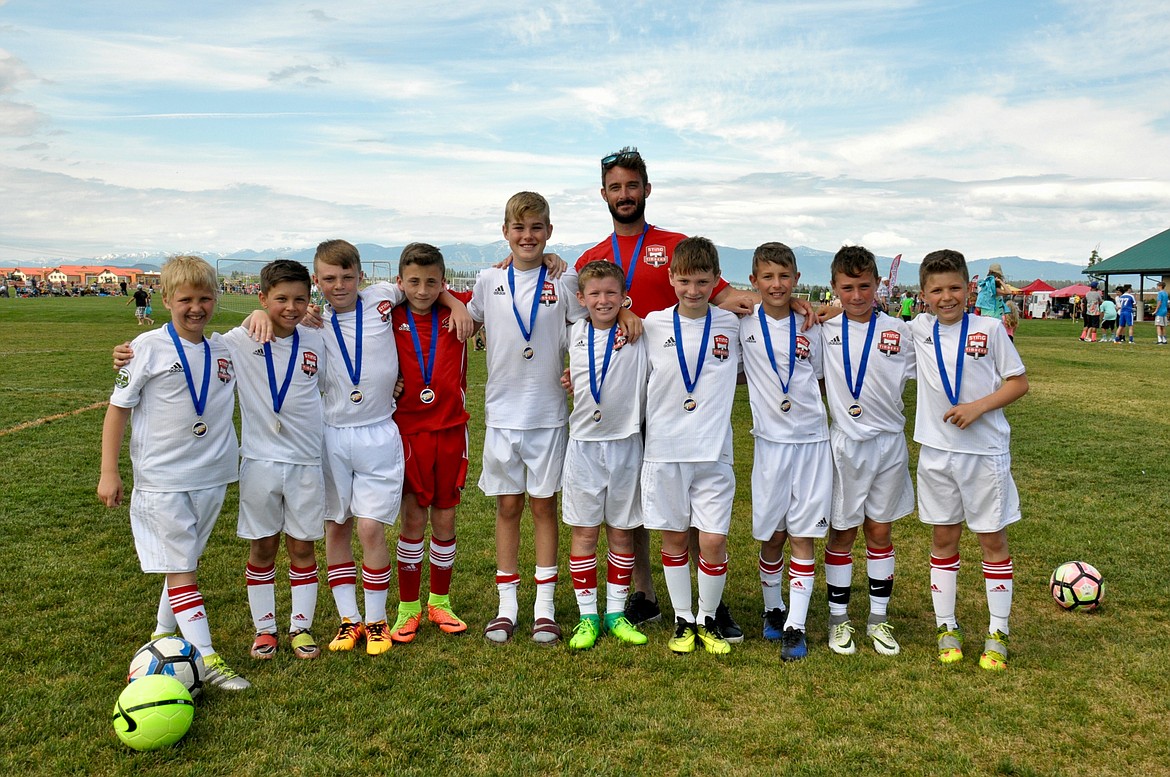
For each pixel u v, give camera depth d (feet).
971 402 14.03
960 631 15.15
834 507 14.74
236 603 16.40
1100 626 15.37
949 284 14.07
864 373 14.47
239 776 10.52
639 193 15.66
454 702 12.43
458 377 15.46
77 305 152.56
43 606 15.98
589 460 14.96
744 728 11.68
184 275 12.92
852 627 15.33
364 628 14.96
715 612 14.97
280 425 13.93
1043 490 25.11
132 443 13.26
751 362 14.82
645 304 16.02
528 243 14.96
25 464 27.55
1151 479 26.43
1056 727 11.68
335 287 14.46
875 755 10.96
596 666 13.78
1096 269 152.66
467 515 22.97
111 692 12.60
